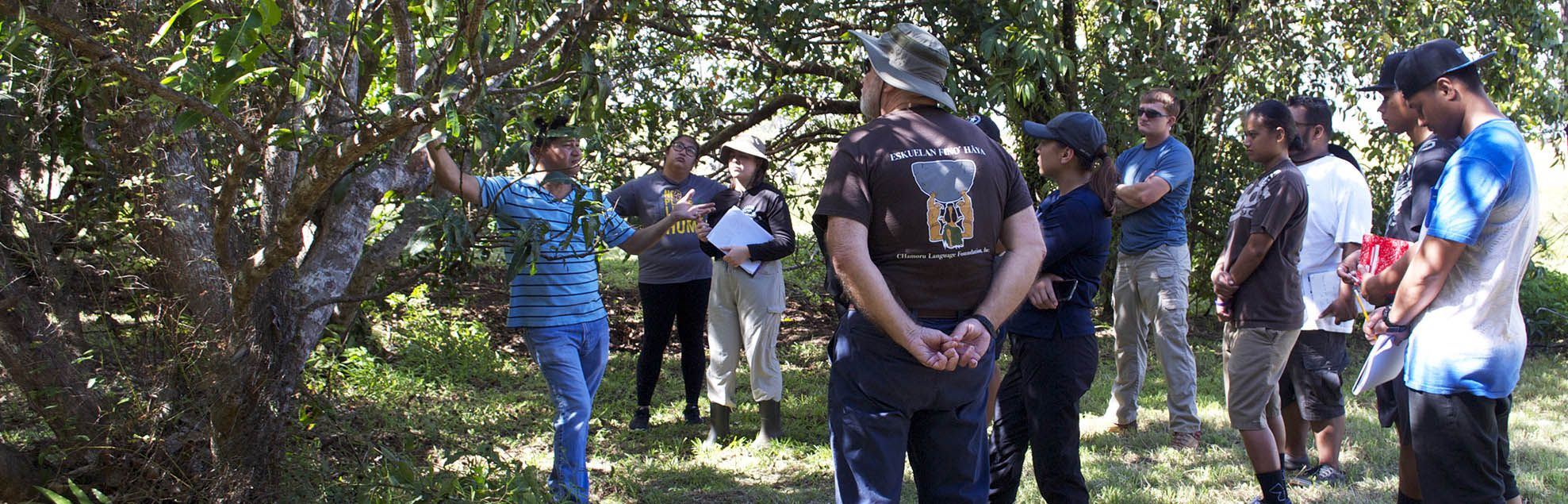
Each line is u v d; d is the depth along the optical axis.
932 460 2.61
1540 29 7.30
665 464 4.79
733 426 5.46
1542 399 6.01
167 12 2.62
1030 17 6.25
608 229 3.97
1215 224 8.15
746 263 4.93
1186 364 5.03
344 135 2.62
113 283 3.00
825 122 8.62
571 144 3.68
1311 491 4.34
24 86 2.75
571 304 3.90
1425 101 2.89
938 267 2.46
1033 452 3.37
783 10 6.48
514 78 3.18
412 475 3.24
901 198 2.43
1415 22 6.84
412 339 6.48
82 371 3.02
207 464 3.07
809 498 4.38
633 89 6.17
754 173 5.18
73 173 3.05
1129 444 5.11
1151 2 6.92
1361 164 8.20
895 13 7.09
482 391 6.04
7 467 2.95
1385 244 3.22
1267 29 7.06
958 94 6.59
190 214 2.89
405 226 3.48
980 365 2.59
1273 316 3.76
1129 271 5.16
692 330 5.45
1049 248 3.24
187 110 2.40
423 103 2.19
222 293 2.94
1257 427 3.84
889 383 2.49
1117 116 6.93
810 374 6.95
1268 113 3.91
